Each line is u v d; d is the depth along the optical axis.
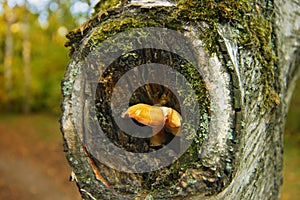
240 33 0.61
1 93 6.62
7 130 4.93
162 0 0.61
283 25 0.74
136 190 0.61
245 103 0.60
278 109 0.72
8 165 3.42
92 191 0.62
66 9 4.41
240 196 0.65
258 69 0.64
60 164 3.36
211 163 0.58
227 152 0.58
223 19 0.60
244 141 0.61
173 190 0.60
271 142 0.72
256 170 0.67
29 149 3.95
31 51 6.86
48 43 6.81
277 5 0.72
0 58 7.13
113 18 0.62
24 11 6.49
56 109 6.13
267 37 0.67
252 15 0.65
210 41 0.58
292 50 0.79
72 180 0.63
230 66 0.58
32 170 3.28
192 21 0.59
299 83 2.97
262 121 0.66
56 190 2.80
